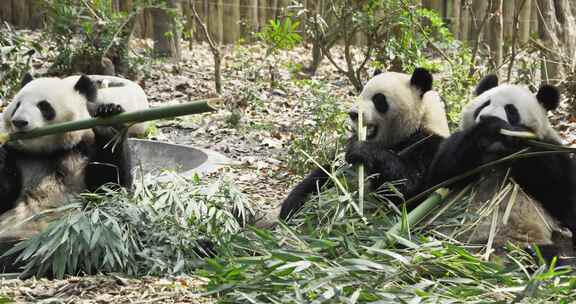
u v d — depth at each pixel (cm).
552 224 646
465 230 612
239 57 1686
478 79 1295
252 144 1176
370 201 661
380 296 463
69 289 579
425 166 720
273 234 577
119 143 726
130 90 1109
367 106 738
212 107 611
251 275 500
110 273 622
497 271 509
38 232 695
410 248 560
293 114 1348
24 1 1980
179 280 600
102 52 1470
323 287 481
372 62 1375
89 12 1556
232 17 2039
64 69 1471
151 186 732
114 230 630
